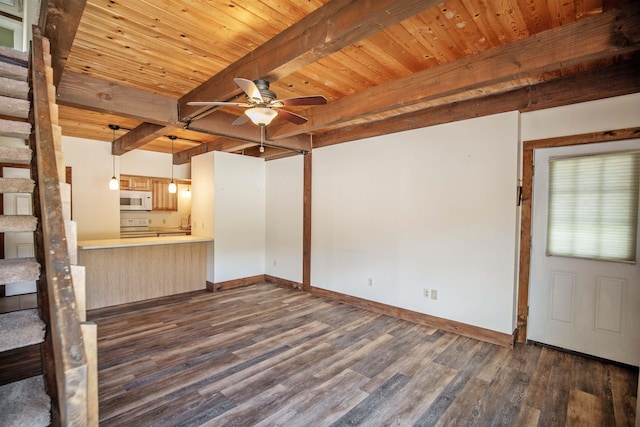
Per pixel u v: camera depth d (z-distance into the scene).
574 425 2.08
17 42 4.70
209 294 5.16
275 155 5.86
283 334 3.52
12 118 3.36
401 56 2.57
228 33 2.26
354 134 4.62
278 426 2.04
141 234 6.74
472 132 3.48
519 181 3.29
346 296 4.72
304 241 5.36
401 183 4.09
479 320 3.43
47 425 1.22
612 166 2.87
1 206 4.61
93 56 2.60
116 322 3.84
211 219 5.44
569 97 2.93
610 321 2.90
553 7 1.93
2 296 4.61
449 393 2.43
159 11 2.00
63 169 1.81
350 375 2.67
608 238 2.91
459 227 3.58
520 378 2.65
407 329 3.71
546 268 3.24
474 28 2.16
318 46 1.99
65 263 1.15
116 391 2.38
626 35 1.90
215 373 2.67
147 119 3.43
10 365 2.72
